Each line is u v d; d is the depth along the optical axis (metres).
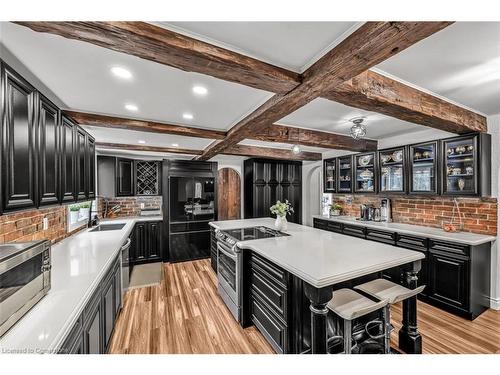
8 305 1.02
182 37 1.19
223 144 3.43
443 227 3.07
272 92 1.82
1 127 1.17
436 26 0.99
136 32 1.07
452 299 2.61
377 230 3.51
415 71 1.67
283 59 1.43
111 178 4.30
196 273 3.90
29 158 1.44
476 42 1.31
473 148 2.63
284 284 1.84
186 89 1.87
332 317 1.95
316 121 2.90
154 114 2.47
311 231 2.98
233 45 1.30
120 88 1.84
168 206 4.48
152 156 5.12
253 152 4.55
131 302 2.88
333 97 1.69
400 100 1.82
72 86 1.79
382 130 3.36
